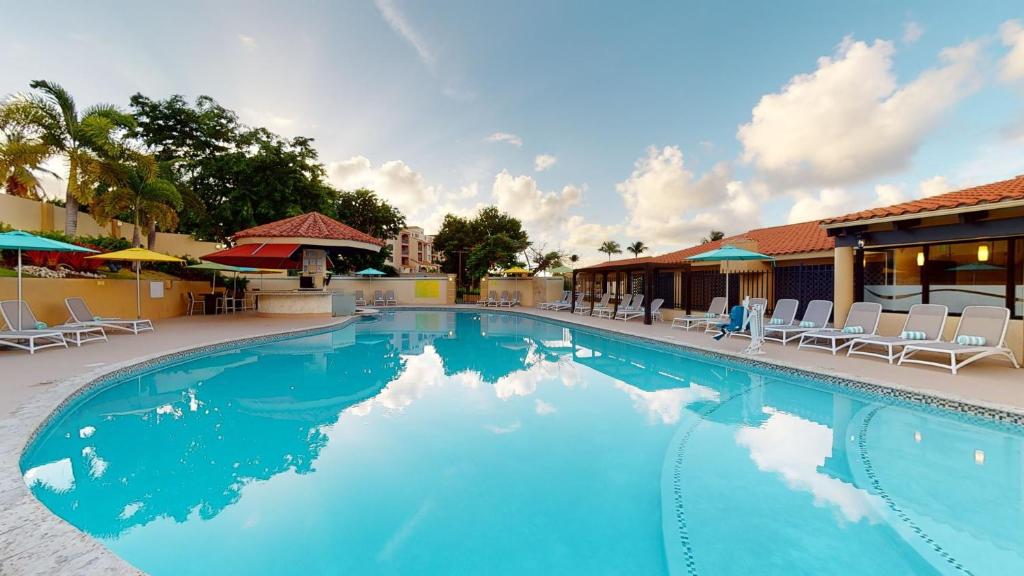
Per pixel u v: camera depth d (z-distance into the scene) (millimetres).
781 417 5902
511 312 25109
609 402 6746
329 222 18125
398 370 9203
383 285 32188
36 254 13109
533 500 3750
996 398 5742
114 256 11656
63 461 4535
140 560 2932
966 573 2627
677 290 18766
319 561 2924
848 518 3295
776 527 3193
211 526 3336
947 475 4039
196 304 19375
